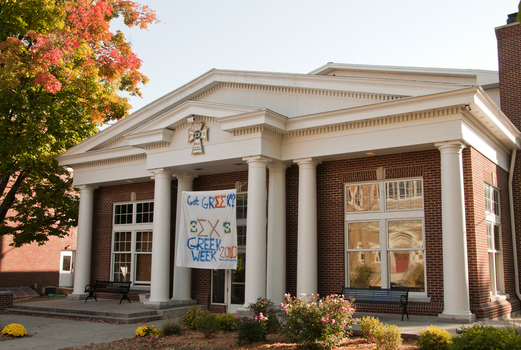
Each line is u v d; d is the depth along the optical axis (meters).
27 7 20.36
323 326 10.31
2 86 18.94
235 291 18.83
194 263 17.25
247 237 15.87
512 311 16.14
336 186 16.58
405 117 14.39
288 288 17.00
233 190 16.84
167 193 18.70
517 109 18.38
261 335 11.61
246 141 16.27
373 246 15.78
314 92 16.61
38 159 23.06
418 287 14.79
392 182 15.74
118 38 22.98
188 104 17.61
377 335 10.05
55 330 14.48
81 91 23.56
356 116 14.96
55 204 25.92
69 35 19.69
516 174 18.44
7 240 31.89
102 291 20.75
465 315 12.71
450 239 13.23
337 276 16.11
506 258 16.94
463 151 14.45
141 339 12.58
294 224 17.20
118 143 22.25
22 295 31.16
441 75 19.91
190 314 14.05
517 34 18.83
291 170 17.53
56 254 34.88
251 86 18.02
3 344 12.40
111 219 23.48
